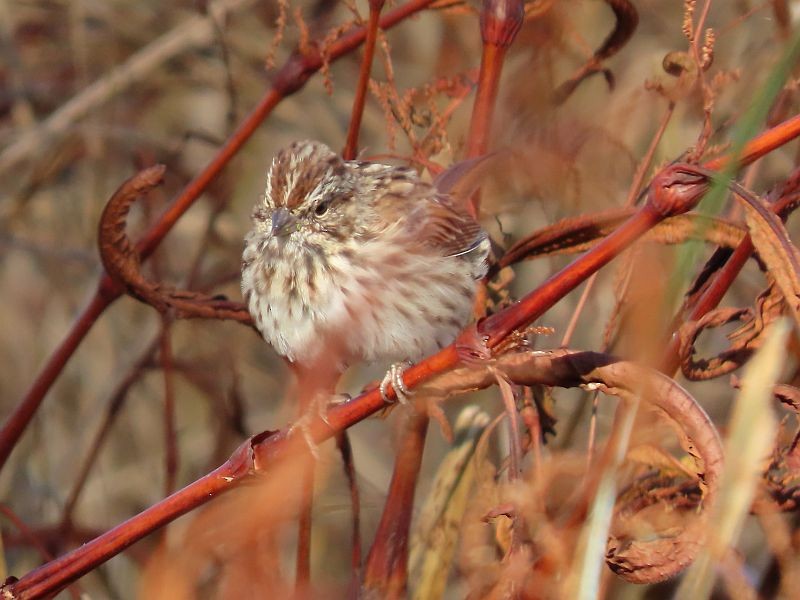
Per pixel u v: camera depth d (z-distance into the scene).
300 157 8.86
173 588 7.61
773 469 7.04
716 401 12.03
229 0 13.70
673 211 5.68
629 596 8.95
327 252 8.60
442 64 12.46
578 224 7.70
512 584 6.48
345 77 14.51
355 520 8.30
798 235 11.33
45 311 14.55
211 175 9.19
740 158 5.69
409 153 13.47
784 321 5.87
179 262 13.64
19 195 14.46
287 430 6.59
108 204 8.47
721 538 5.86
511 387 6.41
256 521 7.01
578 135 8.62
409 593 8.84
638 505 7.50
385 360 8.85
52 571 6.55
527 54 9.10
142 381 13.58
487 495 7.68
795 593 6.90
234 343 13.00
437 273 8.75
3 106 14.98
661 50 11.16
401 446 8.18
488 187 9.10
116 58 15.34
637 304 6.29
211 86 14.65
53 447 13.64
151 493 13.20
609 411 11.09
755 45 10.63
